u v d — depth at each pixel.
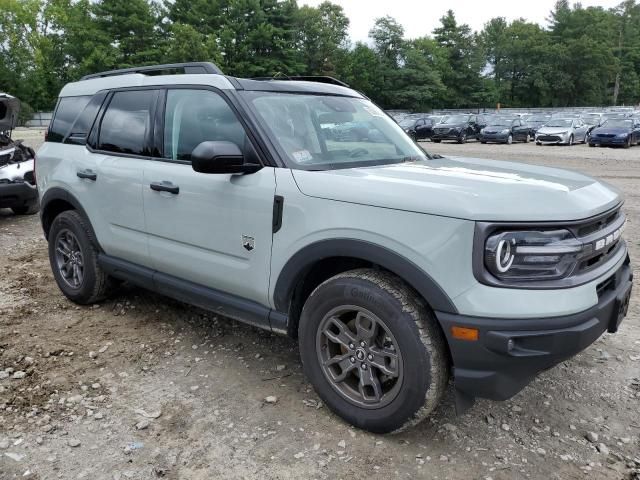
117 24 62.41
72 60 64.94
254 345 3.94
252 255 3.15
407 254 2.53
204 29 65.44
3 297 4.93
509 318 2.36
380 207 2.61
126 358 3.74
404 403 2.66
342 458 2.69
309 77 4.26
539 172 3.22
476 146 27.33
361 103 4.05
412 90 75.38
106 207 4.10
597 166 16.19
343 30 80.06
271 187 3.03
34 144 23.69
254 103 3.32
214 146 2.94
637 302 4.75
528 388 3.35
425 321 2.59
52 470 2.61
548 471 2.61
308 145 3.29
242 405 3.16
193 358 3.75
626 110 60.31
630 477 2.57
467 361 2.46
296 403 3.18
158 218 3.68
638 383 3.41
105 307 4.67
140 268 4.00
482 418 3.04
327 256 2.80
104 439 2.85
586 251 2.50
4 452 2.74
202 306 3.64
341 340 2.90
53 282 5.37
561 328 2.39
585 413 3.09
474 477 2.56
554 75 88.69
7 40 63.25
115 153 4.10
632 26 113.56
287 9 66.88
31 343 3.95
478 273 2.37
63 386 3.36
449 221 2.42
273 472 2.60
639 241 6.77
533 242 2.39
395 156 3.61
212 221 3.32
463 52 84.31
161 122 3.75
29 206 8.90
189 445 2.80
